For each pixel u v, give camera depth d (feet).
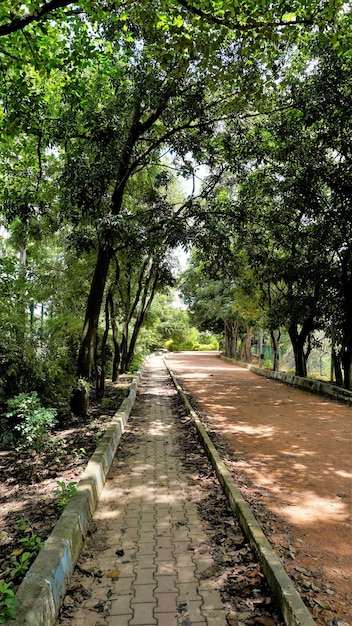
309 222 45.44
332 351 50.85
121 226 23.91
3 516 13.35
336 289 44.27
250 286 59.31
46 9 14.78
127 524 13.57
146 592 9.96
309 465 19.36
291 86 35.60
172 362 96.84
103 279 28.96
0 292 23.90
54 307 40.93
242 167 34.94
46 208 32.86
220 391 46.55
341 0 15.93
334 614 8.94
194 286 101.65
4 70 22.93
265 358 117.29
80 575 10.69
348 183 36.96
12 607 7.70
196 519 13.91
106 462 18.45
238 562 11.18
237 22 15.87
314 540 12.23
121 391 41.32
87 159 26.78
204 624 8.84
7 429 20.80
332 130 36.32
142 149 33.88
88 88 29.55
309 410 34.32
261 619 8.89
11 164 37.29
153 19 16.94
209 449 20.71
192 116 28.58
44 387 23.82
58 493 14.70
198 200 33.30
